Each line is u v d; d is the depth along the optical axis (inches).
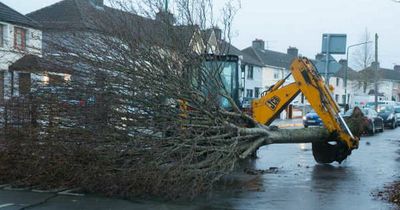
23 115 367.6
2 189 360.2
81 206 314.3
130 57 358.3
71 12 442.3
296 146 734.5
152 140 342.0
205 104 372.8
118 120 346.9
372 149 713.0
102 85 351.3
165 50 368.5
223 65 410.0
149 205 319.0
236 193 361.4
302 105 1994.3
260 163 532.7
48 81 366.0
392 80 3641.7
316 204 329.7
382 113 1412.4
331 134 472.7
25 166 368.2
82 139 345.7
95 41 365.1
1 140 368.8
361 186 395.5
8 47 443.8
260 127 429.1
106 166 341.4
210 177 355.9
